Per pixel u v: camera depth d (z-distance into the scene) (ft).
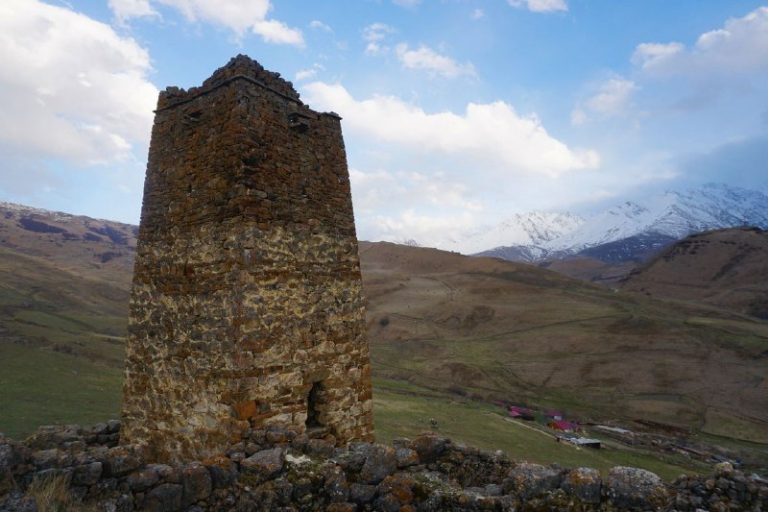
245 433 24.68
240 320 25.27
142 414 29.25
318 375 28.58
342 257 31.60
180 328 27.89
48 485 18.52
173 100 31.40
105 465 20.26
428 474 24.85
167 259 29.37
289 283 27.84
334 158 32.78
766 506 19.54
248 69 28.12
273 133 28.73
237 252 25.81
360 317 31.94
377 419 87.61
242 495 21.98
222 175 27.27
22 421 53.93
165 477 20.92
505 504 20.76
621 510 20.06
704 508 19.58
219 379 25.49
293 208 28.94
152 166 31.81
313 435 27.48
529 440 90.27
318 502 22.53
